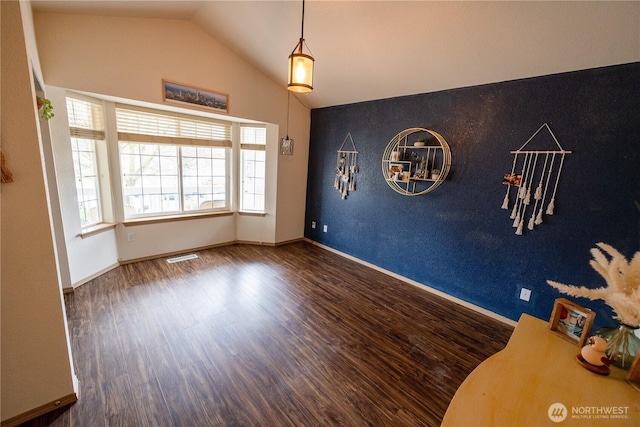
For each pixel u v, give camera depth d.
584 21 1.74
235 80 3.61
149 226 3.62
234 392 1.71
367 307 2.83
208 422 1.51
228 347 2.11
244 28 2.97
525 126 2.38
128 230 3.45
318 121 4.41
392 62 2.74
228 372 1.87
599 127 2.04
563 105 2.18
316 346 2.18
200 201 4.14
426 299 3.06
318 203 4.61
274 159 4.27
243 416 1.56
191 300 2.76
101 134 3.09
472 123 2.71
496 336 2.43
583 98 2.09
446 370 1.99
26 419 1.45
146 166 3.58
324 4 2.30
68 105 2.72
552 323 1.26
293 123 4.33
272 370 1.91
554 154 2.25
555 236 2.31
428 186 3.12
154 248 3.72
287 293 3.02
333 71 3.23
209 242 4.26
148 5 2.52
